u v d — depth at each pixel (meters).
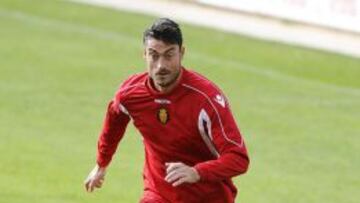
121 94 26.91
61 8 81.12
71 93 55.28
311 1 75.00
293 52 67.94
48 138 46.94
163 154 27.06
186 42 70.12
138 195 39.56
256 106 53.91
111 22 76.44
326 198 39.69
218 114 25.98
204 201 27.31
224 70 62.47
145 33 25.73
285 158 45.00
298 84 59.44
